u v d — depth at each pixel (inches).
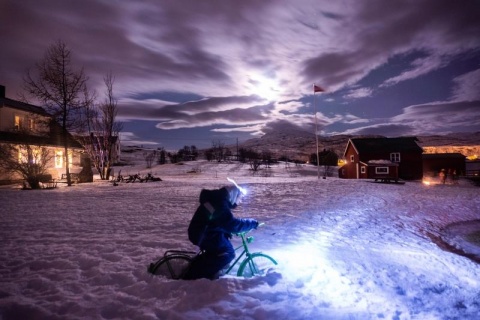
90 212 481.7
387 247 323.6
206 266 192.2
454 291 218.2
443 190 1066.7
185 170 2573.8
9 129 1042.7
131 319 150.2
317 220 440.1
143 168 2780.5
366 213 536.1
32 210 502.9
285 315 153.6
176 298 167.6
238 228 193.0
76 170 1344.7
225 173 2381.9
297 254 263.4
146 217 435.8
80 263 232.4
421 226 485.7
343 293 183.6
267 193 792.9
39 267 227.3
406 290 209.6
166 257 203.5
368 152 2130.9
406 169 2106.3
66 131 1069.8
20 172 1002.1
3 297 176.9
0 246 283.6
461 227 521.0
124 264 225.9
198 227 190.5
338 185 1071.6
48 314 155.1
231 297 167.3
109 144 1424.7
